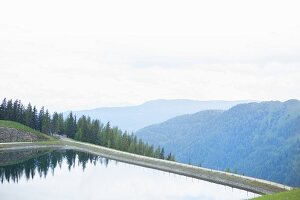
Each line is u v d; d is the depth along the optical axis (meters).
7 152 179.75
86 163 158.75
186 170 135.50
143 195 99.25
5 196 94.38
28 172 130.75
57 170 137.00
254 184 105.69
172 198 95.75
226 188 108.88
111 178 123.75
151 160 158.50
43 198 93.69
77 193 100.38
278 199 59.53
